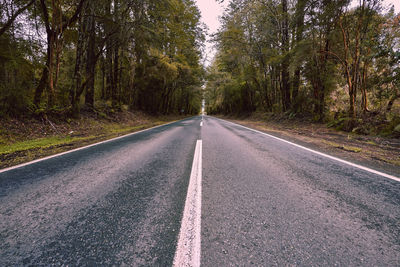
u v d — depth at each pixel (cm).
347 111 889
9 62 752
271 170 309
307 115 1228
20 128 682
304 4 948
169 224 162
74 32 1149
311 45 1003
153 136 730
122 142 588
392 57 702
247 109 2873
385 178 272
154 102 2492
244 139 643
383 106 852
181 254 128
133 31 1163
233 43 1762
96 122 1109
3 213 179
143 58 1753
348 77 807
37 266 119
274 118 1602
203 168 320
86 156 407
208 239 143
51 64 823
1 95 694
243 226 159
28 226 159
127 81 1994
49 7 893
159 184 251
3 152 441
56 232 151
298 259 124
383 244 137
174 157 398
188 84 2977
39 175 287
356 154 421
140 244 138
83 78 1252
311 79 1130
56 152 446
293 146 515
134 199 208
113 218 171
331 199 208
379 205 194
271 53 1523
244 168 320
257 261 122
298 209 187
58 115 888
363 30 761
